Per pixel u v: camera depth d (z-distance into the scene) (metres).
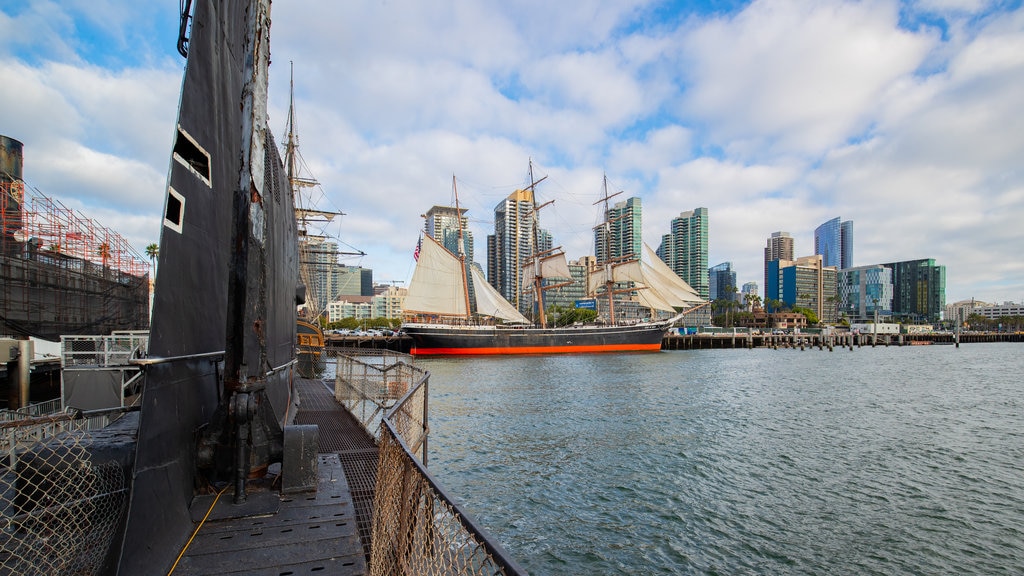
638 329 80.81
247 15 5.03
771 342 115.31
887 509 13.86
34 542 3.23
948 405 30.78
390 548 3.29
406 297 68.50
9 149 27.95
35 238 24.11
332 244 51.09
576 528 12.67
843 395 34.81
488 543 1.96
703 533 12.43
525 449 19.56
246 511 4.61
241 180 4.90
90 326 25.53
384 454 3.81
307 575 3.61
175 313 4.19
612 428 23.27
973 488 15.52
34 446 3.54
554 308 131.50
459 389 35.91
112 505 3.54
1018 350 105.81
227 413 4.87
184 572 3.60
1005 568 10.78
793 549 11.63
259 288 5.18
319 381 18.22
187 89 4.32
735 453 19.23
